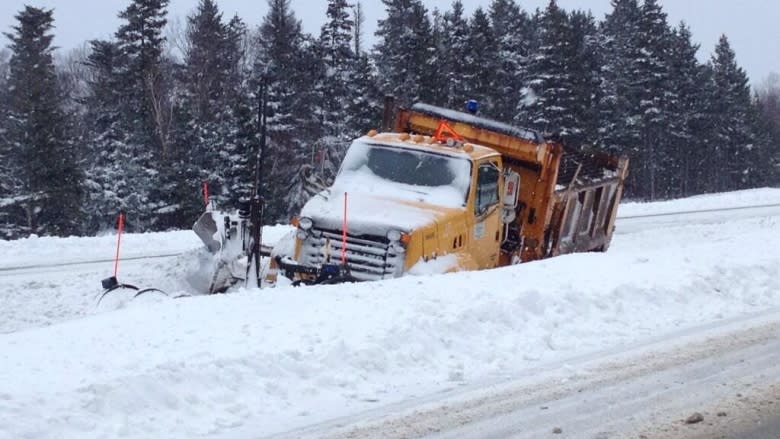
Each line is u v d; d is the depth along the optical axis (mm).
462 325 7695
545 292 8703
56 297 11438
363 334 7160
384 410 6059
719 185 68938
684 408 6328
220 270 9961
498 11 64438
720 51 70250
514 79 58094
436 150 11297
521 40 61125
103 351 6578
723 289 9836
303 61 48625
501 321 8008
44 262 14250
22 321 10219
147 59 47812
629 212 25750
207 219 10250
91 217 42031
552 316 8312
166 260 14594
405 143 11500
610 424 5973
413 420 5898
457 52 50719
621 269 10242
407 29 47562
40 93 40562
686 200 30422
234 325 7367
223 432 5516
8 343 6902
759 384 6875
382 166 11320
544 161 12688
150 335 7043
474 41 50906
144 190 40812
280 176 41625
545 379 6871
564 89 51875
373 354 6844
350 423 5785
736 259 11070
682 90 64438
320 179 11680
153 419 5539
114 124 46969
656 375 7047
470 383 6719
